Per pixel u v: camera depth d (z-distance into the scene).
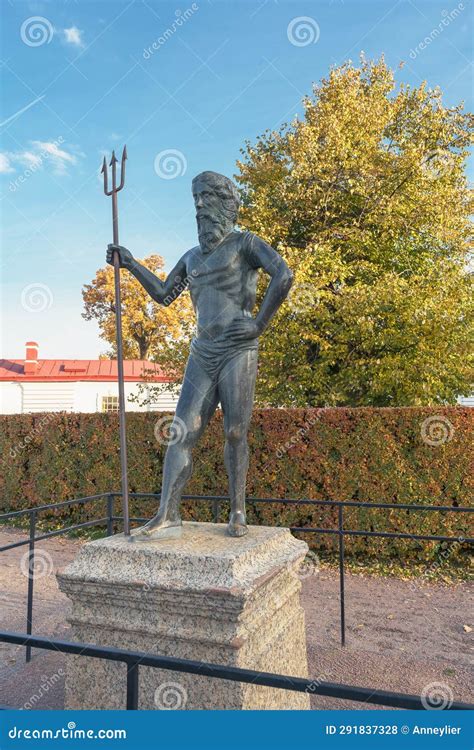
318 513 6.89
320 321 9.78
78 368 17.48
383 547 6.66
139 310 26.39
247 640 2.27
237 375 2.77
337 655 3.95
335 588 5.78
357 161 9.45
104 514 8.55
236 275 2.85
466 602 5.29
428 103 10.91
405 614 4.92
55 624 4.69
